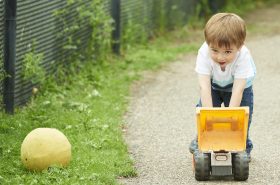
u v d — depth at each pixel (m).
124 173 8.64
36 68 11.34
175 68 15.26
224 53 8.25
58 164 8.44
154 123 11.11
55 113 11.05
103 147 9.58
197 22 20.20
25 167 8.51
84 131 10.23
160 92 13.19
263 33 19.62
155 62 15.47
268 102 12.48
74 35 13.48
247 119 8.27
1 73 10.62
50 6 12.33
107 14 15.26
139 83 13.82
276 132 10.66
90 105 11.65
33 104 11.37
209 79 8.56
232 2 22.64
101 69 14.22
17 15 11.05
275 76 14.50
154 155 9.52
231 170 8.28
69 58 13.30
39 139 8.44
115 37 15.52
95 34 14.33
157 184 8.39
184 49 17.06
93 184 8.07
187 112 11.86
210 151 8.32
